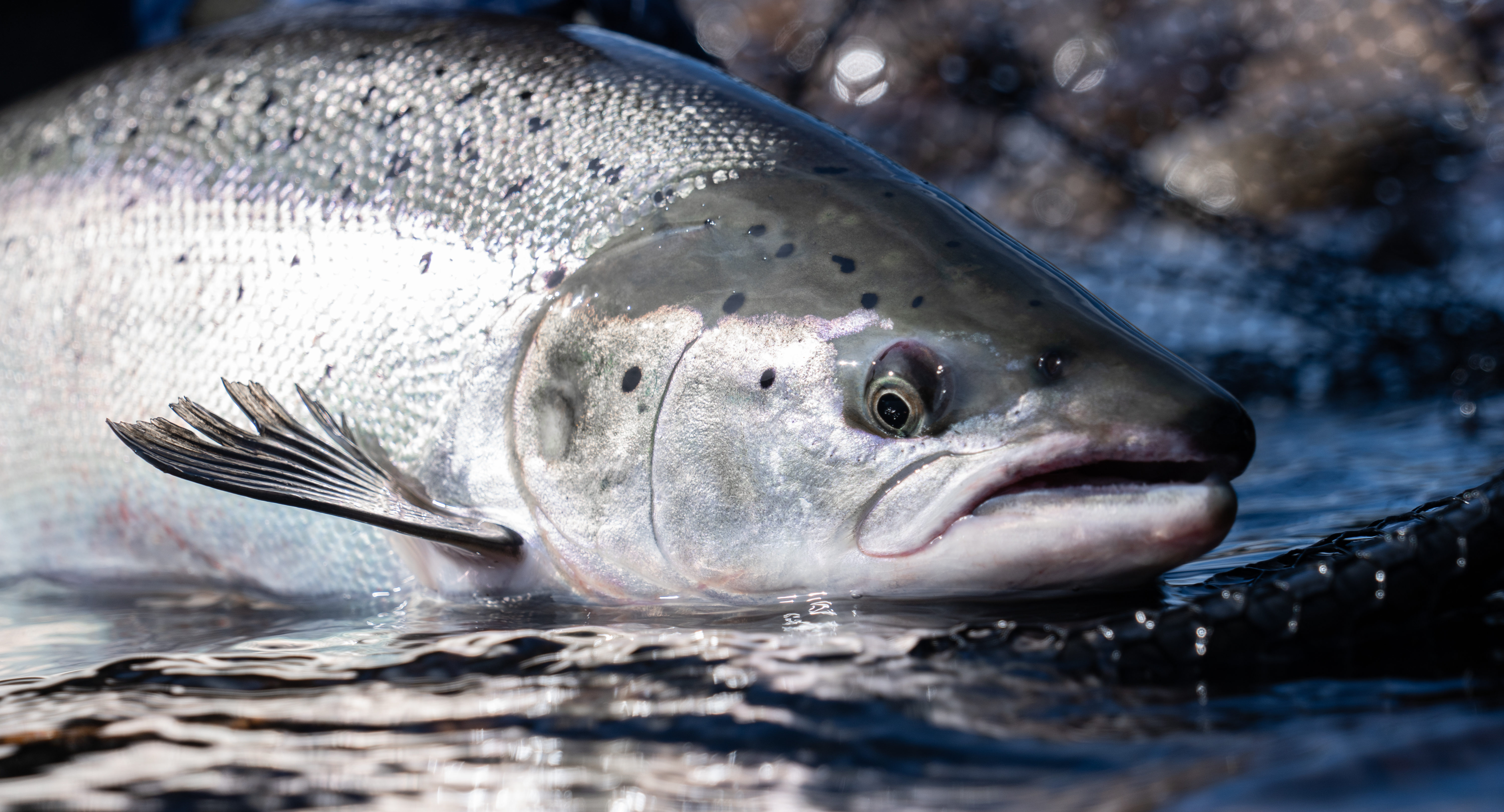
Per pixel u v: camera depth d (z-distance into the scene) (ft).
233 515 3.93
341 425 3.83
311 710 3.37
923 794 3.13
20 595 4.06
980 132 8.73
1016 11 9.12
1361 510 3.91
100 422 4.01
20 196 4.10
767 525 3.61
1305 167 9.09
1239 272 6.28
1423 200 8.71
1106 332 3.56
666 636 3.51
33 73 8.40
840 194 3.70
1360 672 3.28
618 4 5.36
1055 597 3.58
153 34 6.30
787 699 3.31
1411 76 9.17
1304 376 5.48
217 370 3.92
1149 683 3.30
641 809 3.14
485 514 3.76
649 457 3.66
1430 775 3.04
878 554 3.58
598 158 3.78
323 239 3.86
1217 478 3.51
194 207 3.96
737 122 3.79
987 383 3.53
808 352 3.60
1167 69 9.45
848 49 8.46
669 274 3.68
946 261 3.62
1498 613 3.37
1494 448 4.27
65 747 3.31
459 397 3.76
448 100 3.87
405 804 3.18
